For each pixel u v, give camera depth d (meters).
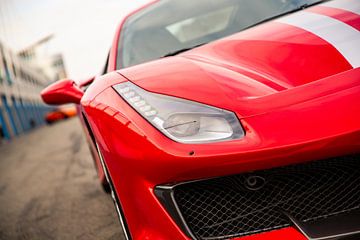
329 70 1.06
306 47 1.21
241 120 0.97
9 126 20.14
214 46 1.54
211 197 1.02
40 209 2.61
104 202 2.30
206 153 0.94
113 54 1.81
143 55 1.75
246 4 1.88
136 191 1.04
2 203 3.19
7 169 5.41
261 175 0.98
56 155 5.34
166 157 0.97
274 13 1.75
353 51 1.09
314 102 0.94
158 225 1.02
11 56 27.12
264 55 1.29
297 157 0.90
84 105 1.29
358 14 1.29
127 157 1.03
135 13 2.10
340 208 0.98
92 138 1.61
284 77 1.12
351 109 0.89
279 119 0.94
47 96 1.70
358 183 0.99
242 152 0.92
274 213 1.00
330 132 0.88
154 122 1.03
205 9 1.92
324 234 0.92
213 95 1.07
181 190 1.01
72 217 2.22
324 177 0.99
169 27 1.87
